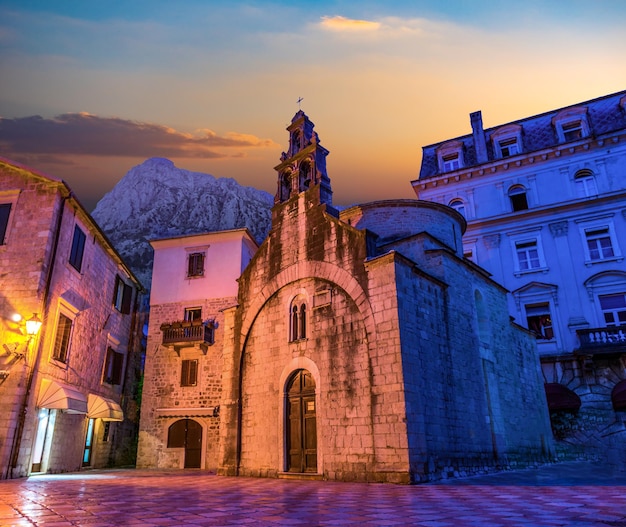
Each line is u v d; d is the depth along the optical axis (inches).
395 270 606.2
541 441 876.0
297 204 786.2
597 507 302.4
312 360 677.3
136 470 900.6
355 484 530.6
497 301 856.3
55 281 775.7
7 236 763.4
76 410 766.5
